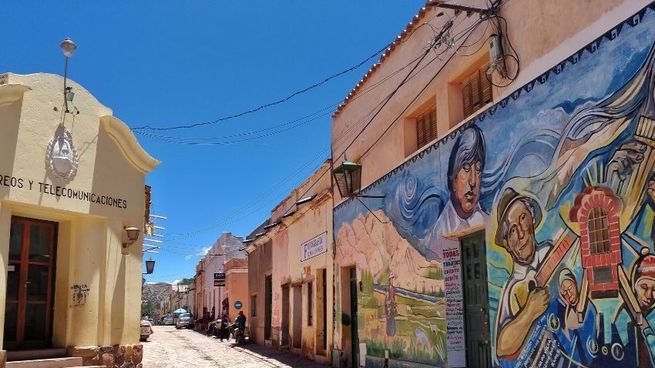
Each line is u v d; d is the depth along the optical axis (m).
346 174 12.95
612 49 6.52
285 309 22.03
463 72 9.91
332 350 16.14
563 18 7.36
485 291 9.20
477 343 9.45
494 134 8.76
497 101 8.73
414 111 11.77
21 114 10.43
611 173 6.44
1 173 10.03
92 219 11.63
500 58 8.52
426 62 11.19
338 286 15.84
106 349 11.34
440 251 10.28
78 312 11.21
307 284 19.09
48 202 10.68
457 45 9.95
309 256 18.83
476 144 9.24
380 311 12.92
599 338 6.51
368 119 14.12
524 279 7.88
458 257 9.98
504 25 8.60
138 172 12.73
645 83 6.06
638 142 6.11
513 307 8.09
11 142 10.23
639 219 6.05
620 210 6.30
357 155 14.77
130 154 12.45
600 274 6.54
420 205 11.14
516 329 8.00
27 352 10.34
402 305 11.77
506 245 8.31
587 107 6.86
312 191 18.98
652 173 5.92
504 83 8.56
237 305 35.28
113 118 11.96
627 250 6.18
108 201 11.86
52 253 11.39
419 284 11.07
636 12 6.22
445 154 10.27
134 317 12.18
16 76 10.44
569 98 7.17
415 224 11.31
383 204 12.98
